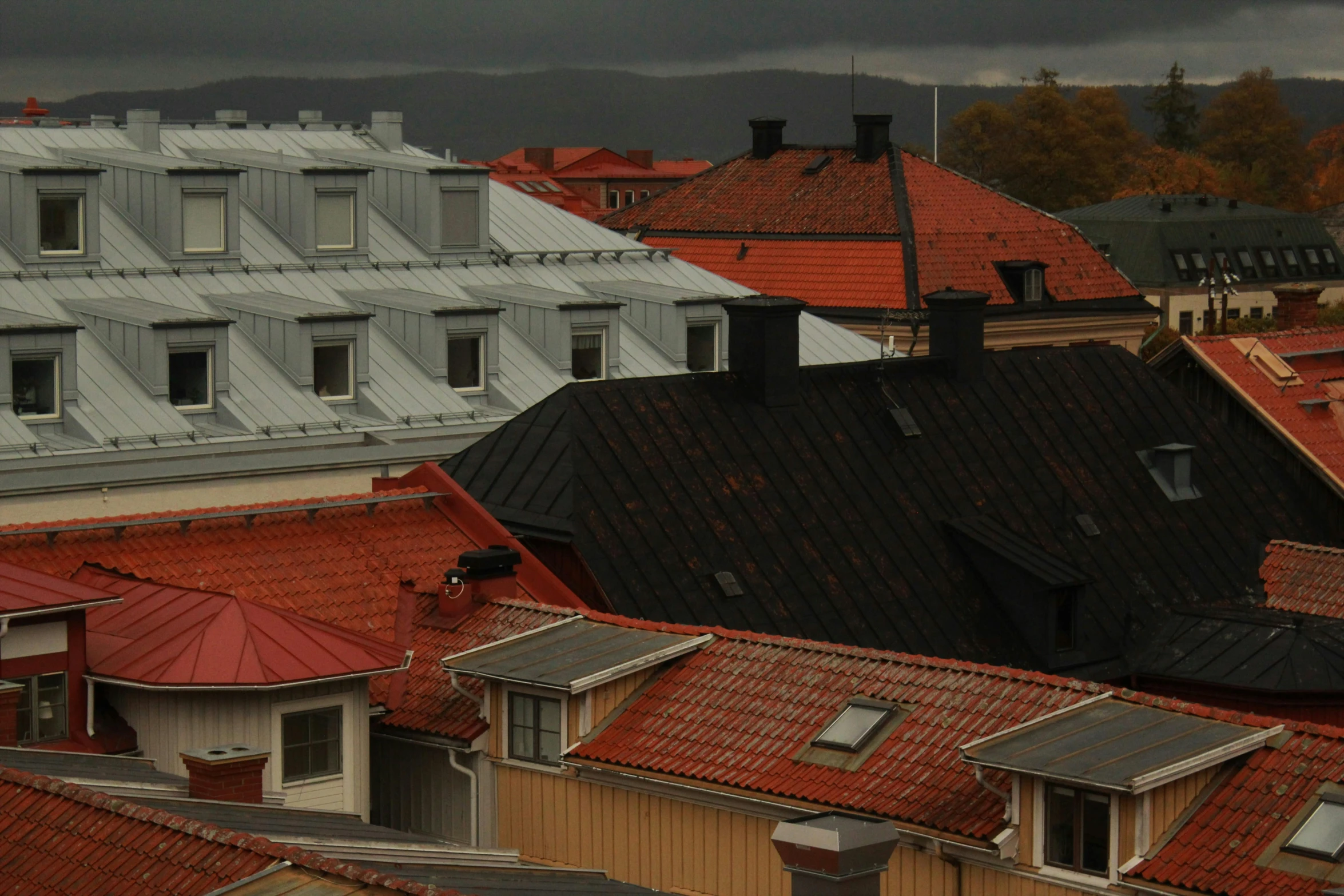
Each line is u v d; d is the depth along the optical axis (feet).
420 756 216.33
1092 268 605.73
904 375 333.01
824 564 293.23
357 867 139.54
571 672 206.49
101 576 223.71
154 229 421.18
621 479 289.94
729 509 293.84
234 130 504.02
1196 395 385.50
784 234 605.31
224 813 172.24
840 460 311.47
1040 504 321.73
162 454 361.71
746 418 310.45
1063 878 168.96
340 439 387.55
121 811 151.12
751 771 192.03
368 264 447.83
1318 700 282.36
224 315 406.82
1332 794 164.96
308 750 204.54
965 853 174.91
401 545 247.50
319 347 401.29
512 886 158.10
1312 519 349.41
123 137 474.90
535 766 207.62
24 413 362.74
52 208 403.34
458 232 465.06
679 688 207.10
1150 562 320.50
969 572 304.50
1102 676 298.15
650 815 198.90
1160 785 165.37
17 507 335.67
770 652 209.05
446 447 394.11
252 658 200.44
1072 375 350.23
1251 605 319.47
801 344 465.47
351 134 520.83
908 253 577.02
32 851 150.00
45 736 197.36
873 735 191.21
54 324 364.38
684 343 458.09
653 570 278.87
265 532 241.55
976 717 188.96
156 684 196.85
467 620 230.68
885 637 287.07
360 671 204.74
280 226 445.37
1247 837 164.25
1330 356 395.34
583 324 439.63
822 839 137.80
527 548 271.08
